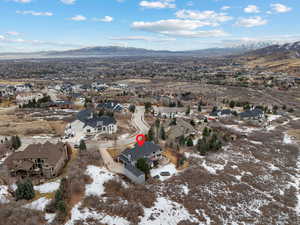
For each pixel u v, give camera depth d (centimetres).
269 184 3875
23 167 3738
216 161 4556
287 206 3306
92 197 2953
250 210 3123
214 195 3356
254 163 4628
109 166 4125
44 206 2717
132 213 2691
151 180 3647
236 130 6912
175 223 2658
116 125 6525
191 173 3956
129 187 3338
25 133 5931
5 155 4503
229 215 2958
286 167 4622
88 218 2552
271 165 4638
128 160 4116
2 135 5781
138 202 2977
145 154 4247
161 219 2698
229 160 4678
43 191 3127
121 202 2920
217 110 8675
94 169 3872
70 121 7088
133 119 7762
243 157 4894
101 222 2509
